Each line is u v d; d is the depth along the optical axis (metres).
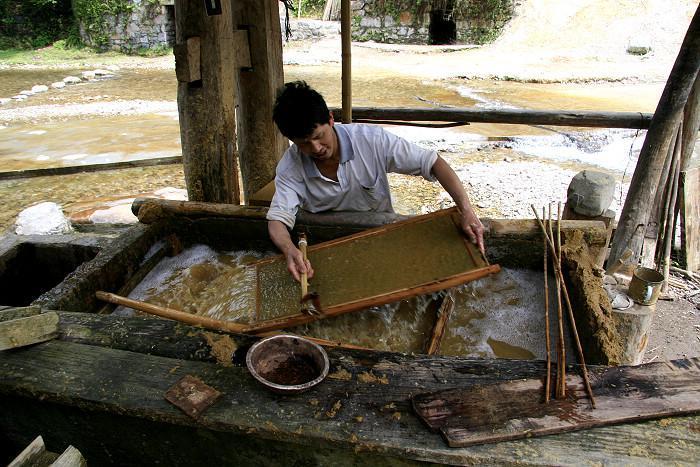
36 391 1.54
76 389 1.53
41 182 5.89
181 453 1.60
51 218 4.32
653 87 10.78
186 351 1.68
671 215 3.84
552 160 6.54
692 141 3.75
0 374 1.59
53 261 2.93
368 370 1.56
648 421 1.35
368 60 14.49
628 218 3.58
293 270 2.03
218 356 1.64
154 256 2.78
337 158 2.38
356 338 2.25
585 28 14.56
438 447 1.30
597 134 7.16
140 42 17.06
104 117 8.97
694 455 1.26
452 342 2.23
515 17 15.48
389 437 1.33
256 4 3.22
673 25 13.66
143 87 11.88
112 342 1.73
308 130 1.92
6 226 4.70
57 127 8.30
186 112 2.94
